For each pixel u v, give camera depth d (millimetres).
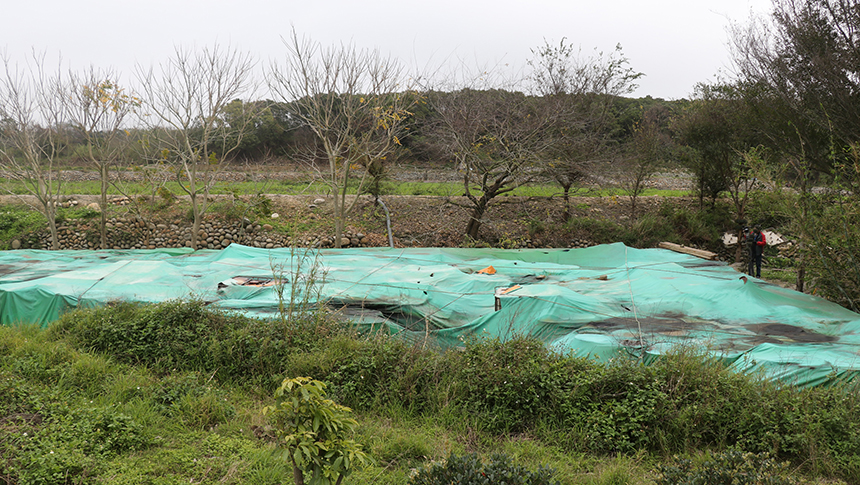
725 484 4223
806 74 12922
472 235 22016
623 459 5461
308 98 18969
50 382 6547
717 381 6184
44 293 9914
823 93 12562
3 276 11781
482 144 20844
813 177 14148
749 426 5695
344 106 19203
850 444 5309
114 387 6492
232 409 6324
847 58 12031
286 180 29375
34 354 7137
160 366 7434
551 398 6215
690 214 24047
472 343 7418
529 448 5625
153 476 4785
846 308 10648
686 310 9812
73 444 4953
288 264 13406
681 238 22953
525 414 6250
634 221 23969
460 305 10219
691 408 5820
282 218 22625
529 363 6668
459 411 6324
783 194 12102
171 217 22266
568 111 21031
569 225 23359
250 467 5000
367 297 10211
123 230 21281
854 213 10578
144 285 10742
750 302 9875
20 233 20719
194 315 8219
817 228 11359
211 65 18344
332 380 6793
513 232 22984
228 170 31234
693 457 5453
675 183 33844
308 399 3498
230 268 12781
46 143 20375
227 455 5254
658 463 5449
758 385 6133
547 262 15859
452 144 20578
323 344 7578
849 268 10930
